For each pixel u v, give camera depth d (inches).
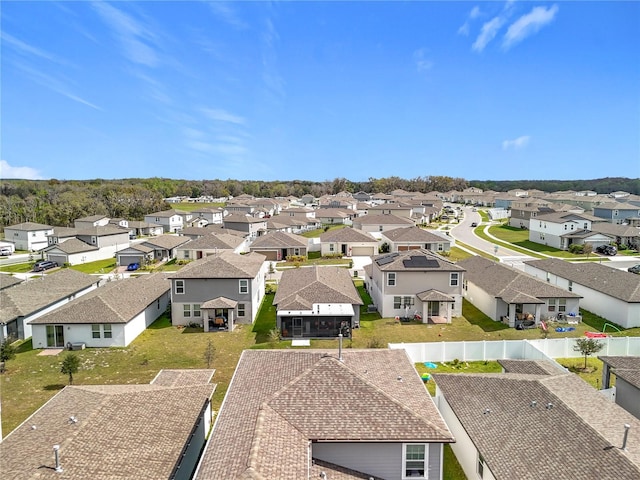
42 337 1472.7
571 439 629.9
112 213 5487.2
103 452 600.7
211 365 1301.7
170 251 3075.8
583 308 1808.6
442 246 2869.1
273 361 804.6
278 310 1496.1
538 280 1705.2
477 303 1846.7
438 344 1275.8
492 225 4431.6
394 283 1713.8
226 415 639.8
